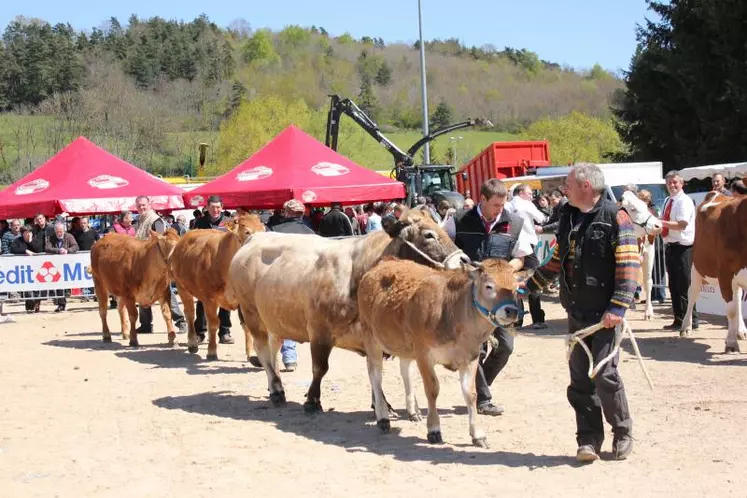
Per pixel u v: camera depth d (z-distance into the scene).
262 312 8.79
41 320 18.20
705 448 6.53
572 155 72.06
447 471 6.25
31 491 6.25
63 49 80.94
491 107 109.94
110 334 14.83
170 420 8.42
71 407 9.25
